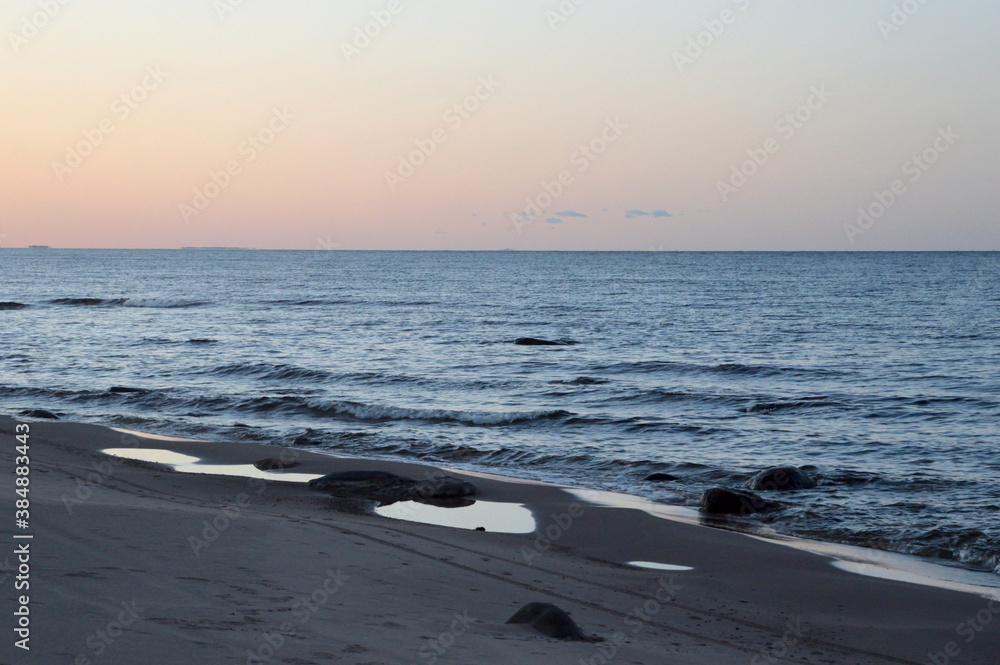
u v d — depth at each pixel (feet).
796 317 190.60
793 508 44.11
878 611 28.71
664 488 49.55
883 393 89.25
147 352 124.47
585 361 117.80
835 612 28.50
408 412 75.10
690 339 148.15
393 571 28.07
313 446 61.98
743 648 23.76
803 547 37.47
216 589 22.47
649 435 67.92
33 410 71.51
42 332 153.69
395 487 46.06
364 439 64.44
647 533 39.09
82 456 52.85
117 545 26.17
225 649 17.20
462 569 29.99
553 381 98.89
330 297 266.57
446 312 208.54
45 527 27.53
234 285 345.10
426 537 35.29
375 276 443.73
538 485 49.60
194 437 64.59
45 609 18.65
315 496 44.52
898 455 60.23
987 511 44.19
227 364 106.52
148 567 23.86
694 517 42.83
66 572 22.16
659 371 108.88
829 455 60.39
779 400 84.23
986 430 69.82
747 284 347.97
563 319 188.96
